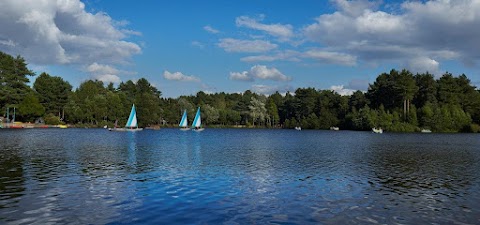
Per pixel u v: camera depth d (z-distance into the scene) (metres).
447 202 20.38
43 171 29.16
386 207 19.12
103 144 60.12
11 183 24.05
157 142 68.88
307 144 67.94
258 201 20.00
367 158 42.34
